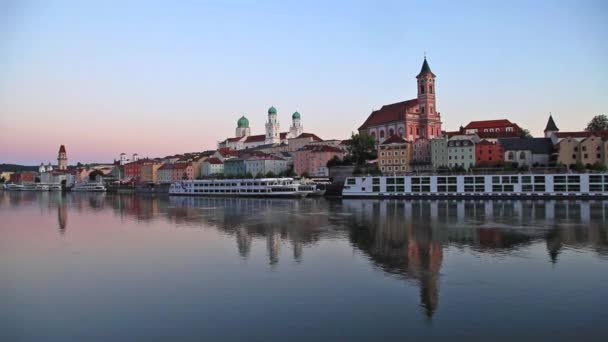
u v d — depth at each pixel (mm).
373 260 72938
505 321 47219
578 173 177500
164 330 46344
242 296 55812
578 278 61438
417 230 101750
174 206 186000
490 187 185500
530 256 74375
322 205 173125
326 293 56406
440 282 60344
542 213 130625
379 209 151500
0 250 85562
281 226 112250
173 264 72312
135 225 121500
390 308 51094
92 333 46062
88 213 160250
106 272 68125
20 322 49062
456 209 146375
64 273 67875
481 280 60969
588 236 91250
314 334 44719
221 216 139375
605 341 42719
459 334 44406
